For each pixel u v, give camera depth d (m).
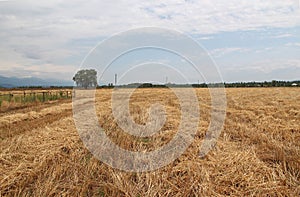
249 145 8.70
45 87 76.25
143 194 5.59
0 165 7.01
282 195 5.48
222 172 6.39
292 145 8.48
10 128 12.71
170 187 5.81
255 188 5.60
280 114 14.73
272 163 6.95
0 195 5.66
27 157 7.55
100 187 6.03
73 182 6.08
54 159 7.38
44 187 5.76
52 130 10.98
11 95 26.78
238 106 19.67
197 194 5.52
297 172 6.42
